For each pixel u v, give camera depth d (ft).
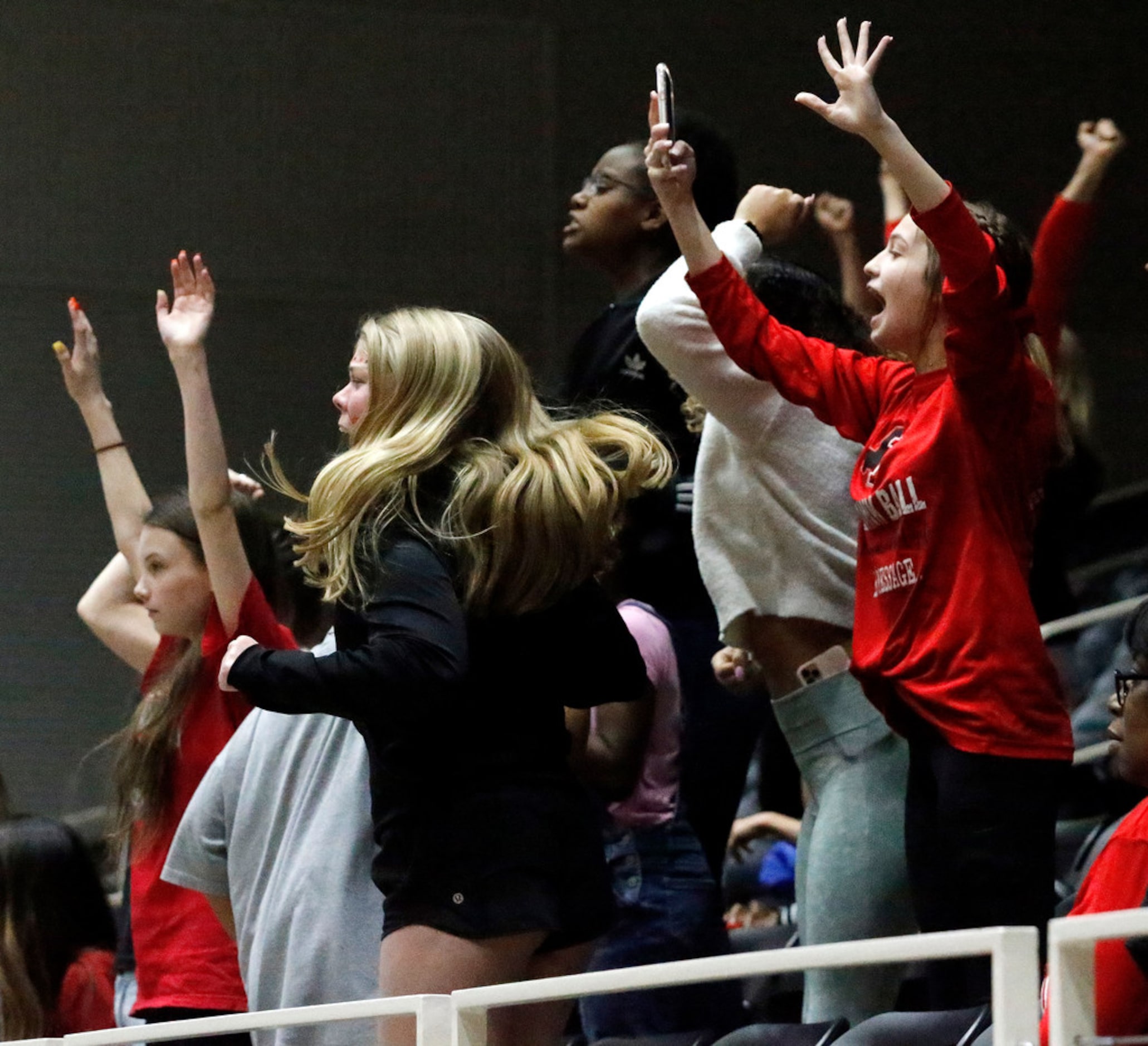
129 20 85.81
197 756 34.45
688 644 37.65
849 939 29.07
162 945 33.58
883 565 27.66
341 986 27.43
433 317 24.82
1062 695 27.12
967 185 87.61
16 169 84.89
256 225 86.33
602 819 33.71
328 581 23.27
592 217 44.06
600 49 88.53
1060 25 88.84
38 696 84.02
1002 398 26.81
